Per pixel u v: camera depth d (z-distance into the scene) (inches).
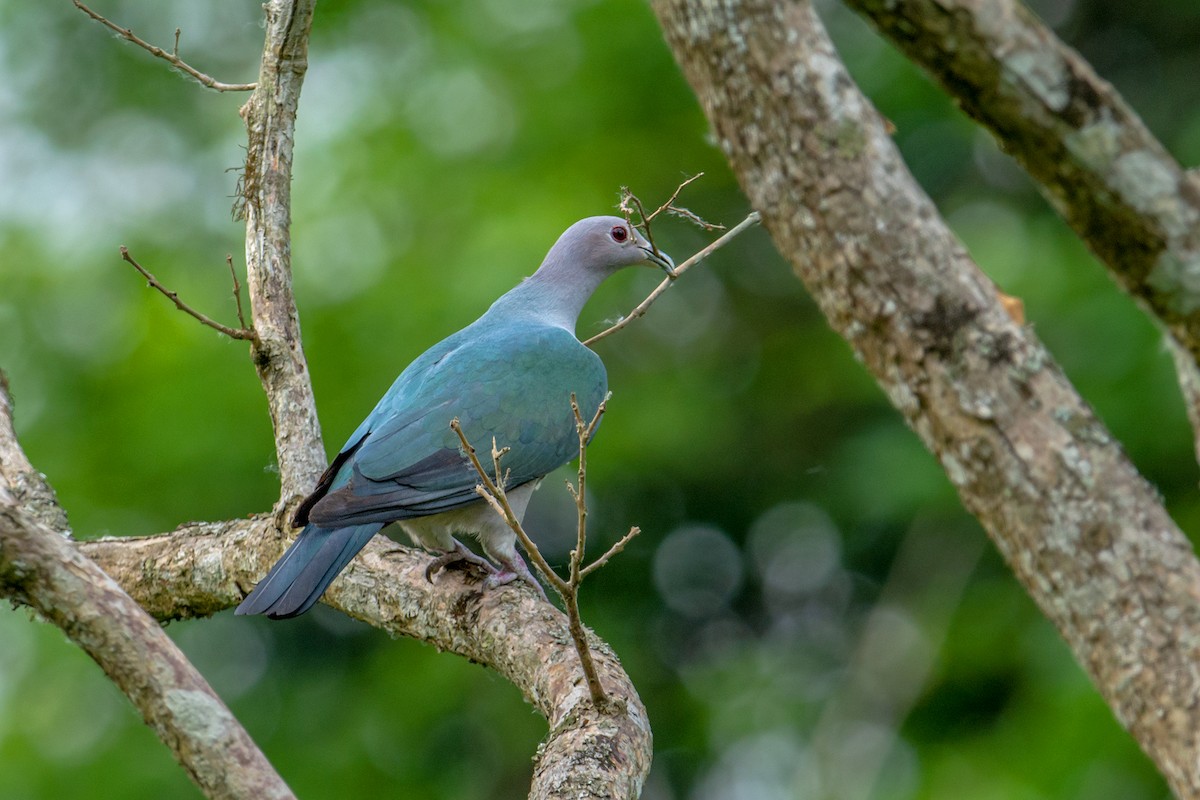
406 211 562.3
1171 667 126.1
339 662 596.1
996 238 562.6
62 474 530.9
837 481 593.0
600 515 607.2
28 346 562.6
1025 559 132.6
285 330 301.9
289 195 305.6
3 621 545.3
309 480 296.0
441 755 558.9
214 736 165.8
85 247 584.7
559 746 219.6
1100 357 513.7
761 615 632.4
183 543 313.3
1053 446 130.4
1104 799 425.7
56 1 623.5
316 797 545.3
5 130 628.1
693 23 135.9
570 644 252.1
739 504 614.9
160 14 630.5
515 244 519.2
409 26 617.6
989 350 131.3
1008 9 123.1
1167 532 129.1
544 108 583.2
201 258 582.6
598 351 581.6
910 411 135.2
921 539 578.9
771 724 589.9
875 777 532.1
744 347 624.4
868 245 132.4
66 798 514.0
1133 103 624.7
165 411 523.2
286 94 301.3
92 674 539.2
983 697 556.7
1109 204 126.5
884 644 560.7
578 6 600.4
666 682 616.7
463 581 281.3
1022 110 125.0
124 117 633.0
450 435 312.7
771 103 133.2
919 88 593.0
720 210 609.0
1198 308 127.3
